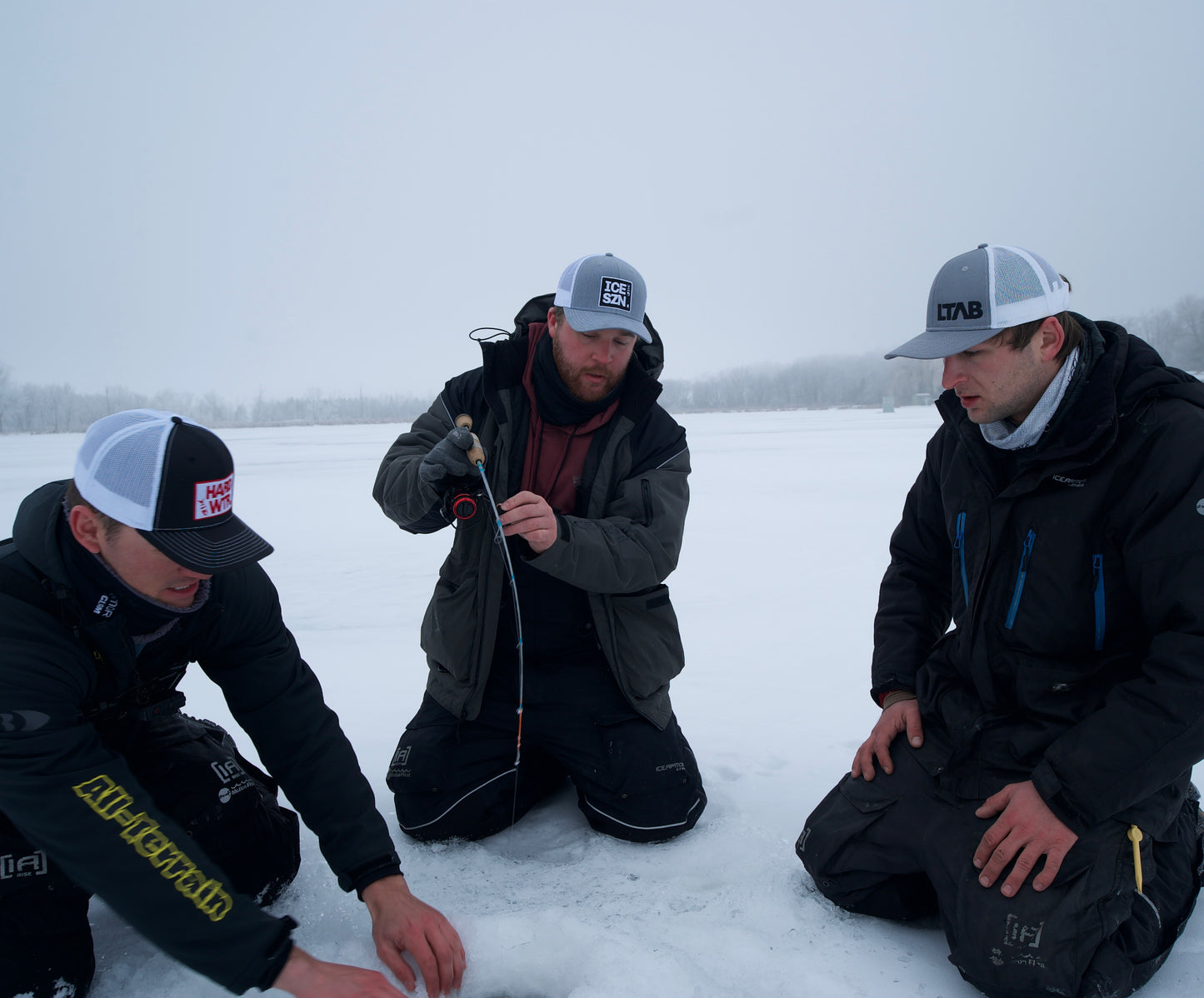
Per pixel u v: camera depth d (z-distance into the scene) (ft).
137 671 5.99
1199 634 5.64
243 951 5.19
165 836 5.16
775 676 13.58
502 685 8.63
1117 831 5.94
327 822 6.39
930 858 6.55
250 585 6.27
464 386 8.89
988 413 6.36
